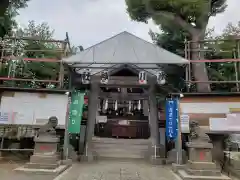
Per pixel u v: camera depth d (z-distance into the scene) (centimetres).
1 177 713
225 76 1422
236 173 865
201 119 947
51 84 1494
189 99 973
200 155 809
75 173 826
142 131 1673
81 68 1233
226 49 1234
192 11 1270
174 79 1430
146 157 1204
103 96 1422
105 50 1130
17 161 970
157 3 1315
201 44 1285
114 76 1402
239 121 921
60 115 983
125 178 766
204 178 743
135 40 1135
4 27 1264
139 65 1324
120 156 1248
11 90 984
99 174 816
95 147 1316
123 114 1883
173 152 1114
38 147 833
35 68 1429
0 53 1148
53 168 799
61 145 1144
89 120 1284
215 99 955
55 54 1325
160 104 1518
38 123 969
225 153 1012
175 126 987
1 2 1213
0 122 956
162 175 834
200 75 1251
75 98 1027
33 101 987
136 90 1714
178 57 1062
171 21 1379
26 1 1427
